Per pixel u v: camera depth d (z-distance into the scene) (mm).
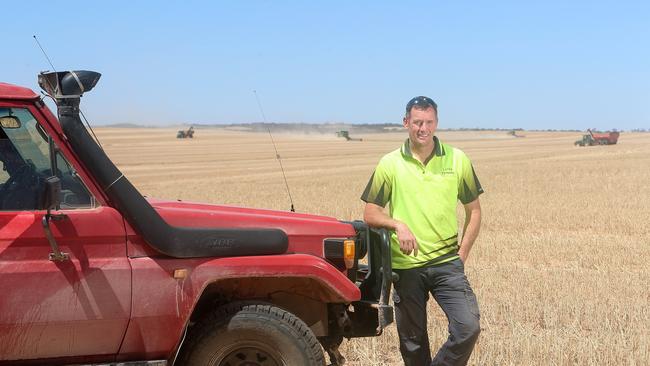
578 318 7758
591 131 89812
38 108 4230
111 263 4254
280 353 4543
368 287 5188
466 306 4918
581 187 28375
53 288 4133
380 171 5062
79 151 4195
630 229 16281
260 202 25469
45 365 4219
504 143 118688
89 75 4191
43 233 4137
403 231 4793
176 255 4352
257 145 110625
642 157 52844
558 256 12570
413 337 5172
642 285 9695
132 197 4242
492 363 6258
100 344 4270
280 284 4906
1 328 4062
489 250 13102
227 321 4488
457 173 5004
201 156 77750
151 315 4305
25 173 4246
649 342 6719
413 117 4910
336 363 5266
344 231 5051
